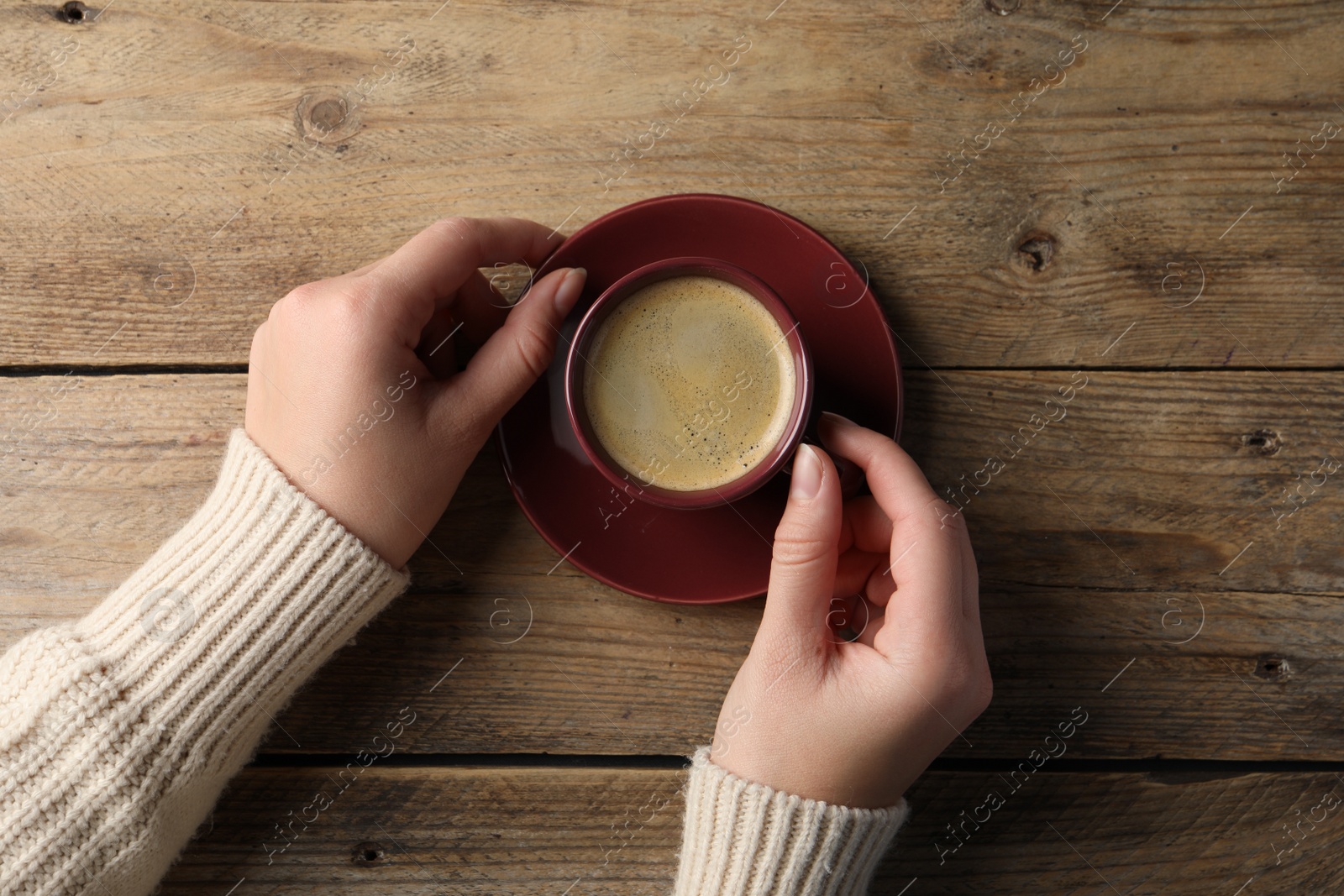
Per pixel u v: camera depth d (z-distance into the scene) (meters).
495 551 0.57
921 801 0.57
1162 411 0.57
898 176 0.57
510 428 0.55
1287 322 0.57
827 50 0.57
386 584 0.54
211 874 0.57
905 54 0.57
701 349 0.53
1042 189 0.57
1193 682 0.57
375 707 0.57
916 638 0.51
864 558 0.56
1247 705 0.57
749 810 0.51
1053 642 0.57
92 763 0.51
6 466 0.57
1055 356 0.57
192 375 0.57
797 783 0.51
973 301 0.57
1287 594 0.57
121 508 0.57
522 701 0.57
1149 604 0.57
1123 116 0.57
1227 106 0.57
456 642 0.57
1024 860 0.57
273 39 0.57
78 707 0.51
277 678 0.53
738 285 0.53
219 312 0.57
